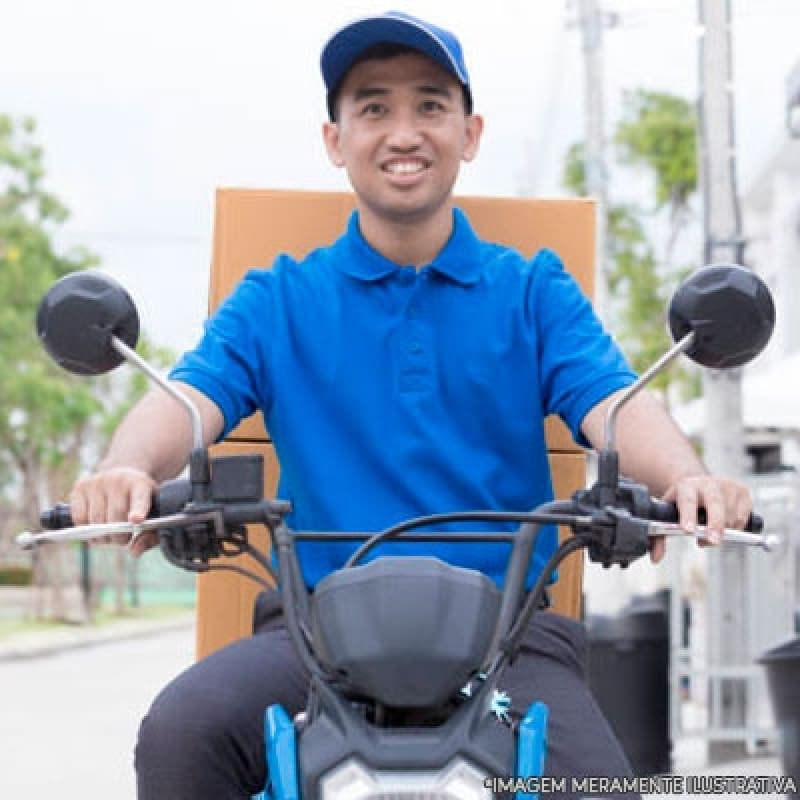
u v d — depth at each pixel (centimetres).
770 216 3906
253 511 356
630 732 1264
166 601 5550
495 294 486
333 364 477
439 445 468
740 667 1371
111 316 379
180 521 357
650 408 449
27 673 2669
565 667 442
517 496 476
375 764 317
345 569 337
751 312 382
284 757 331
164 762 399
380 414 471
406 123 471
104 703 2128
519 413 479
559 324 483
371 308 482
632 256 3581
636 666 1270
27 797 1323
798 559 1462
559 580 556
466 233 493
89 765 1506
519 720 369
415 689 320
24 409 3762
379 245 487
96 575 4656
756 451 2180
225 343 474
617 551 362
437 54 460
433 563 331
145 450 431
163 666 2800
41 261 3650
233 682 411
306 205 604
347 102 477
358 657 322
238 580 571
